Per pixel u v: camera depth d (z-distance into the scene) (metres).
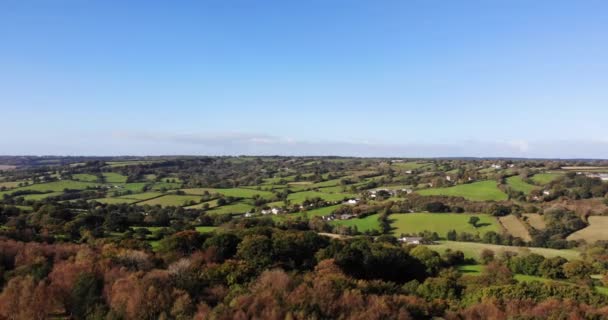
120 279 48.66
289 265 65.75
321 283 52.25
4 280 50.25
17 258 55.47
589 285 65.75
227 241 68.88
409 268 71.69
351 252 68.12
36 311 44.22
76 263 53.72
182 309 44.81
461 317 50.25
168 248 67.25
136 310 44.16
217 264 59.78
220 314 44.06
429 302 53.59
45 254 58.44
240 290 50.41
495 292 55.88
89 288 47.19
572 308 49.69
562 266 70.94
